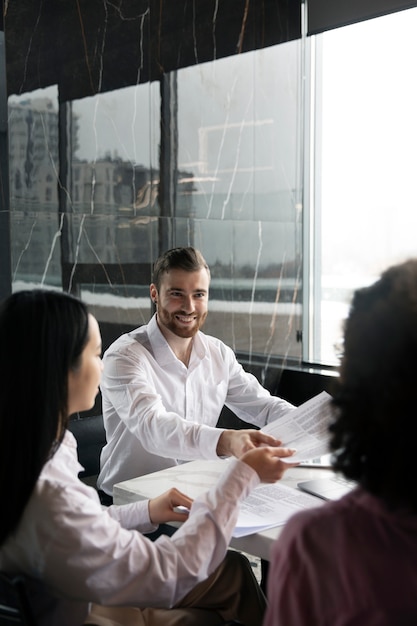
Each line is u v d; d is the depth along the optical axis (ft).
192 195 11.88
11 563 4.03
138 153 11.05
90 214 10.50
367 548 2.41
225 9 12.11
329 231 13.65
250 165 12.78
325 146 13.57
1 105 9.47
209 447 5.75
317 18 13.23
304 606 2.49
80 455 8.17
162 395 7.48
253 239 12.95
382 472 2.42
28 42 9.64
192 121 11.78
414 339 2.41
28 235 9.82
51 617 4.09
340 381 2.66
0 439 3.73
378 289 2.65
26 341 3.80
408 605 2.30
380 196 12.75
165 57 11.30
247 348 13.03
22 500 3.74
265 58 12.84
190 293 7.25
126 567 3.98
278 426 5.72
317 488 5.41
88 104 10.37
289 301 13.73
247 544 4.64
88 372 4.20
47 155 9.95
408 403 2.37
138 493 5.53
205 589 5.08
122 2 10.66
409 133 12.21
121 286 10.96
